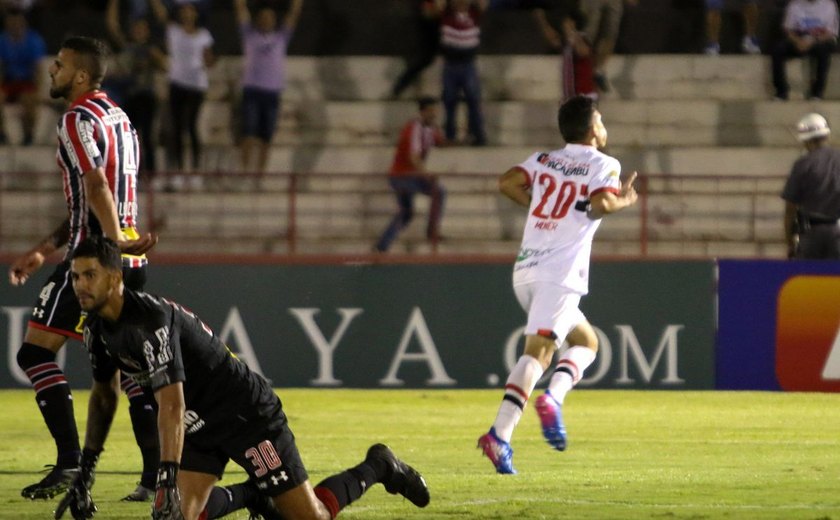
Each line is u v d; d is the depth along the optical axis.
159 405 17.20
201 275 43.25
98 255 17.06
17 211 54.97
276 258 43.38
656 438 32.94
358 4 66.25
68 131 22.47
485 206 54.25
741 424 35.53
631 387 42.91
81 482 21.05
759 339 42.62
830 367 42.47
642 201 49.81
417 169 51.41
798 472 27.52
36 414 37.53
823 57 59.78
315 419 36.50
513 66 62.53
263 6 60.53
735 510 22.97
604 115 60.50
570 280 25.95
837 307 42.31
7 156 56.72
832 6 59.72
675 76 62.28
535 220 26.34
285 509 18.78
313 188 55.66
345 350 43.34
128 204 23.30
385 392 42.72
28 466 28.44
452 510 22.89
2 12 62.81
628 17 65.06
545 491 25.00
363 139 60.88
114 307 17.23
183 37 54.47
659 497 24.31
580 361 26.38
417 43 61.16
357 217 54.12
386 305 43.34
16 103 58.75
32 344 23.14
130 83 54.25
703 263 42.78
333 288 43.31
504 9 65.12
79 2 66.44
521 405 25.33
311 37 66.00
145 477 23.47
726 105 60.47
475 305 43.28
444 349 43.28
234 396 18.12
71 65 23.11
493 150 56.44
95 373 21.00
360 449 31.03
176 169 55.34
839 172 42.25
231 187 55.72
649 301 42.88
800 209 42.56
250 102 55.12
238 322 43.28
